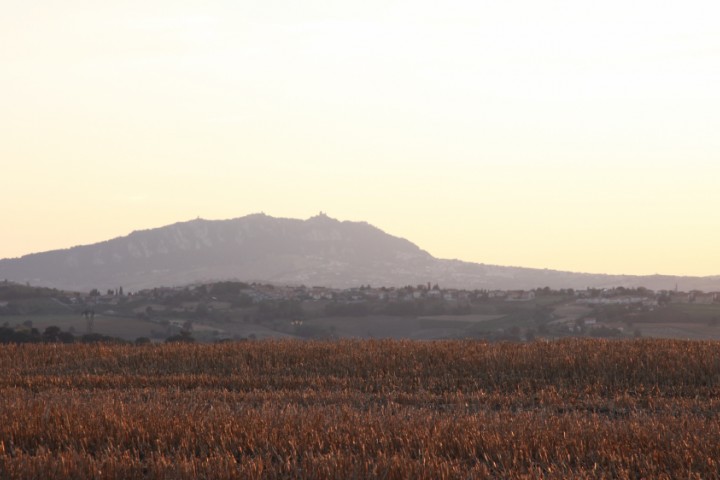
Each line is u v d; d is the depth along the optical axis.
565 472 30.30
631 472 30.67
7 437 35.66
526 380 62.81
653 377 61.44
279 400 52.75
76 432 36.22
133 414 40.12
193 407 43.97
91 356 80.75
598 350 71.06
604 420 41.62
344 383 63.75
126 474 29.58
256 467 29.72
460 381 64.00
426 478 28.77
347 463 30.20
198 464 30.67
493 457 32.84
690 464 30.92
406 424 37.59
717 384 59.00
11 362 78.62
